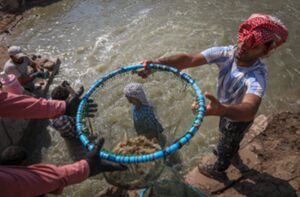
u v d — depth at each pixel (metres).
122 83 3.40
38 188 1.84
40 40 7.45
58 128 4.73
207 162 3.88
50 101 2.29
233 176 3.73
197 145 4.62
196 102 2.42
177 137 2.94
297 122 4.38
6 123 4.73
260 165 3.81
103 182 4.36
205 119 4.99
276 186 3.56
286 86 5.55
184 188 3.49
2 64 6.51
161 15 7.90
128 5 8.52
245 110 2.27
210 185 3.69
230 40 6.80
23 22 8.18
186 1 8.43
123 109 3.21
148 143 2.86
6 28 7.94
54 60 6.52
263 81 2.56
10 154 3.13
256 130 4.29
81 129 2.32
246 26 2.46
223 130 3.12
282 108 5.13
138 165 2.42
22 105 2.15
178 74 2.66
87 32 7.56
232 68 2.67
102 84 2.89
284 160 3.84
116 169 2.27
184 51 6.62
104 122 3.13
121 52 6.79
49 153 4.91
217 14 7.73
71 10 8.55
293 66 5.96
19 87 4.92
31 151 4.99
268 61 6.10
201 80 5.74
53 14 8.44
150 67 2.74
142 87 3.22
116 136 3.11
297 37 6.70
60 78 6.27
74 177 1.98
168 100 3.19
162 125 3.09
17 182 1.77
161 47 6.80
